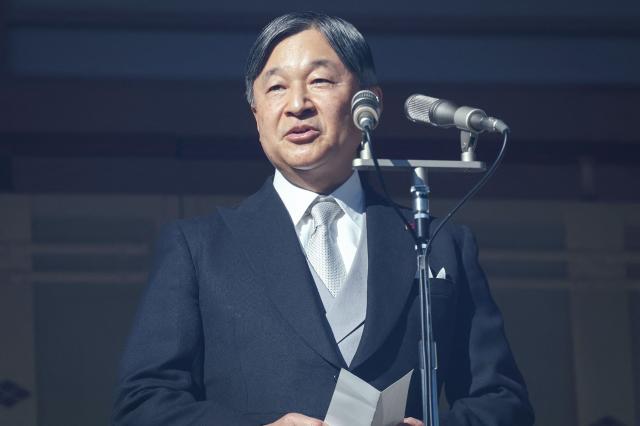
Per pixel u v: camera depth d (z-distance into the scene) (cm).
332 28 819
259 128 829
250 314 762
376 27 1573
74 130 1555
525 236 1583
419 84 1573
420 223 751
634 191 1603
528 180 1595
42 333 1498
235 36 1572
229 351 759
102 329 1505
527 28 1592
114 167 1556
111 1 1549
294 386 742
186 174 1568
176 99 1569
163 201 1559
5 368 1481
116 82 1558
